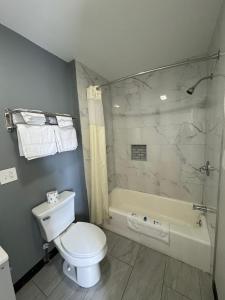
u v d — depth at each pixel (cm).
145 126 231
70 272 144
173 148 214
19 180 133
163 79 207
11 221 128
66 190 179
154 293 126
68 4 104
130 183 259
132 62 188
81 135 187
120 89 243
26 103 138
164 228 161
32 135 130
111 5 107
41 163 151
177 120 206
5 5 102
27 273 141
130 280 138
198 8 112
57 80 168
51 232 142
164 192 230
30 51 141
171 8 111
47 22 119
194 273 141
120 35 139
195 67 186
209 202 153
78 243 133
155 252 167
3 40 121
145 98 225
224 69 104
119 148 260
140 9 111
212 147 145
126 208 250
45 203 151
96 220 204
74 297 126
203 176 197
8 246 127
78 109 183
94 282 133
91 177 197
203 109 187
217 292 115
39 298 127
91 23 122
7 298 89
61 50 158
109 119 251
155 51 166
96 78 214
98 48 157
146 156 239
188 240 148
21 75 134
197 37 145
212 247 136
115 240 188
